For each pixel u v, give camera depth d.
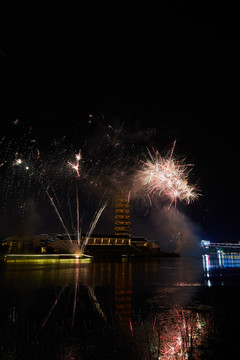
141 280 25.09
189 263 64.31
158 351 7.52
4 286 20.62
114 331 9.24
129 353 7.38
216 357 7.17
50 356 7.14
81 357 7.07
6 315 11.37
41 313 11.75
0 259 59.03
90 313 11.77
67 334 8.89
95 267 46.09
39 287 20.11
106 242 93.81
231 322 10.34
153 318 10.92
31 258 61.38
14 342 8.13
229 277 28.00
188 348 7.74
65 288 19.56
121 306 13.24
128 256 86.12
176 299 15.06
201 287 20.16
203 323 10.24
